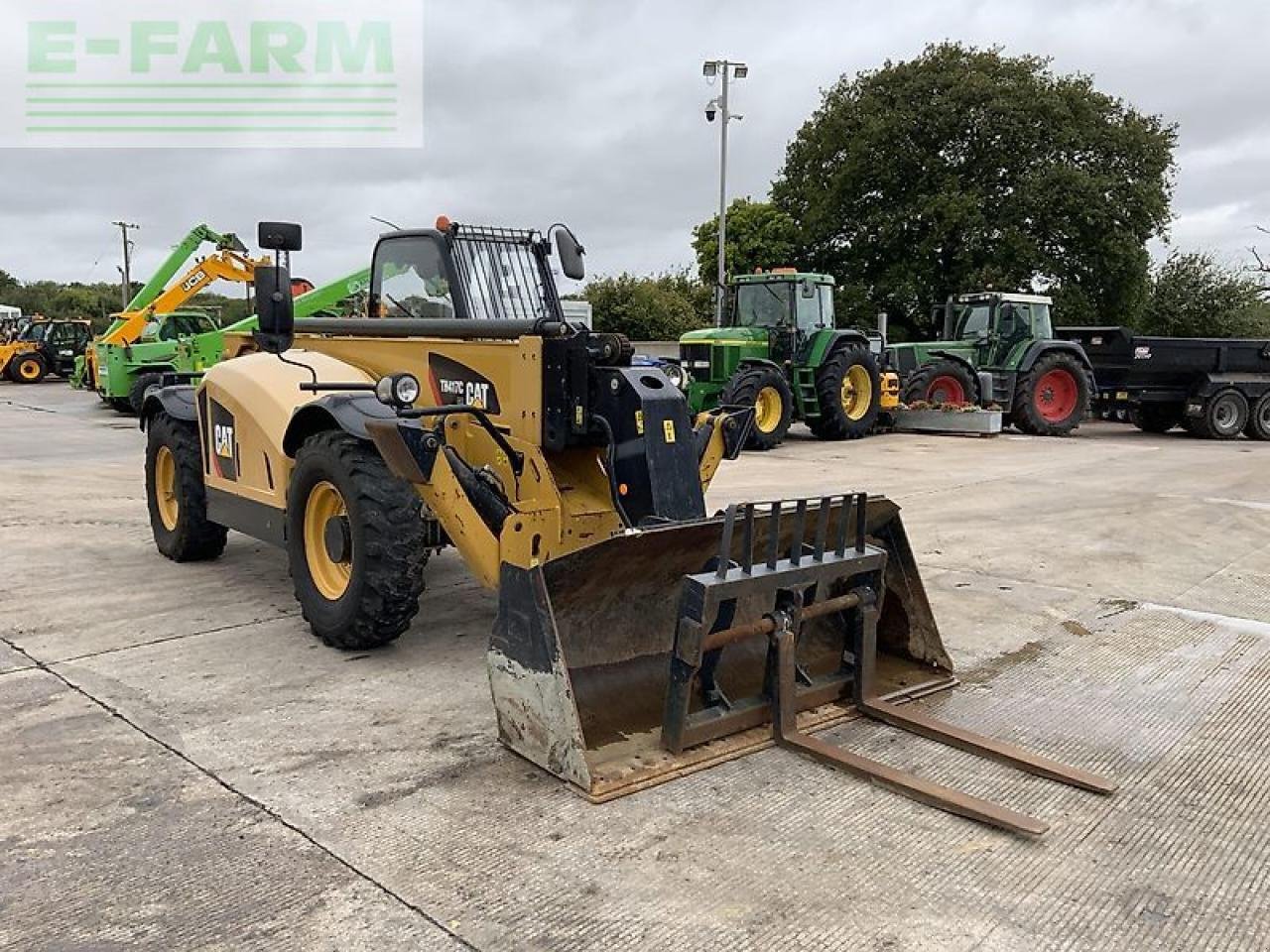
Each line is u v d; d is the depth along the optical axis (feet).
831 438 48.78
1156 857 9.69
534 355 13.96
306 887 8.85
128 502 28.48
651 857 9.43
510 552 12.84
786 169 99.71
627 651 12.38
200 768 11.19
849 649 13.34
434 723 12.52
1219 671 15.08
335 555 14.96
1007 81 87.30
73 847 9.48
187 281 58.95
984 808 10.31
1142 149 87.86
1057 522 26.76
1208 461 41.50
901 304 90.58
